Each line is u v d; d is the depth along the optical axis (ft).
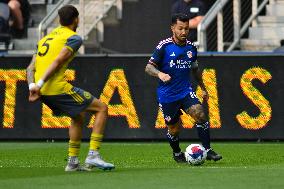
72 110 95.81
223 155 126.00
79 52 190.29
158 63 110.42
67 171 97.09
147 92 154.92
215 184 83.66
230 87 153.28
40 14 213.87
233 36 189.57
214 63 153.17
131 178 89.04
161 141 155.53
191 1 186.80
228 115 153.69
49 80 95.20
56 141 158.81
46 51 95.35
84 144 152.76
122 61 155.12
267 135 153.69
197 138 154.61
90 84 155.53
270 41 186.60
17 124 158.10
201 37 172.86
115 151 135.13
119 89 155.33
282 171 96.94
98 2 195.11
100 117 96.53
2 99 158.10
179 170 98.07
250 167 103.60
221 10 176.04
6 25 194.49
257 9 192.13
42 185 83.20
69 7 96.32
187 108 110.11
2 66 157.79
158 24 217.77
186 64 110.42
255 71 153.17
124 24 214.07
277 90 153.07
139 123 155.33
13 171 97.91
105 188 80.53
